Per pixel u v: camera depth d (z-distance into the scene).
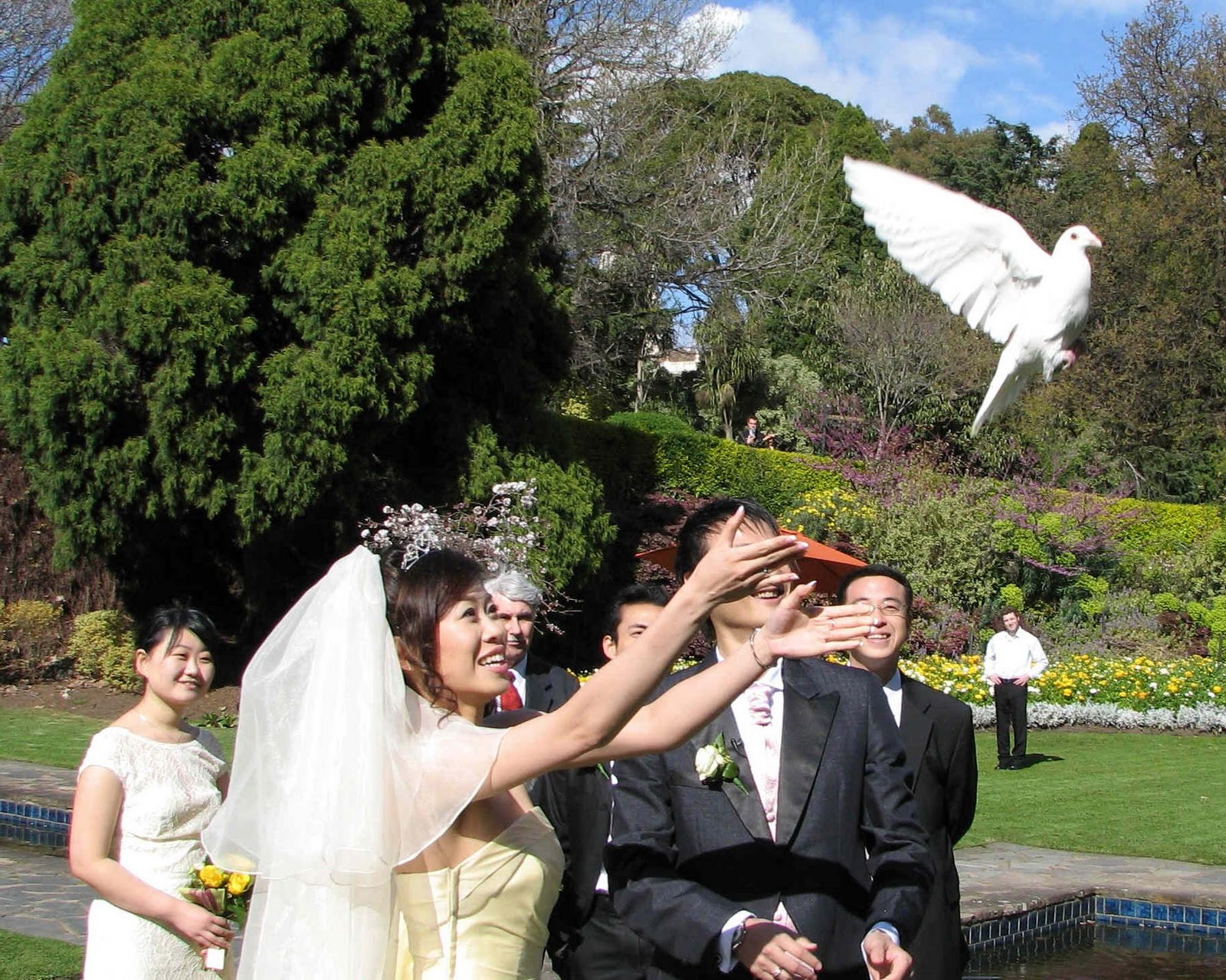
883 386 32.59
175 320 14.42
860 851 3.24
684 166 25.73
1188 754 15.07
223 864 2.93
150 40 15.58
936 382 32.06
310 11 15.32
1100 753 15.09
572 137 24.11
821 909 3.12
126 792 3.98
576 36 24.06
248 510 14.97
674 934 3.04
